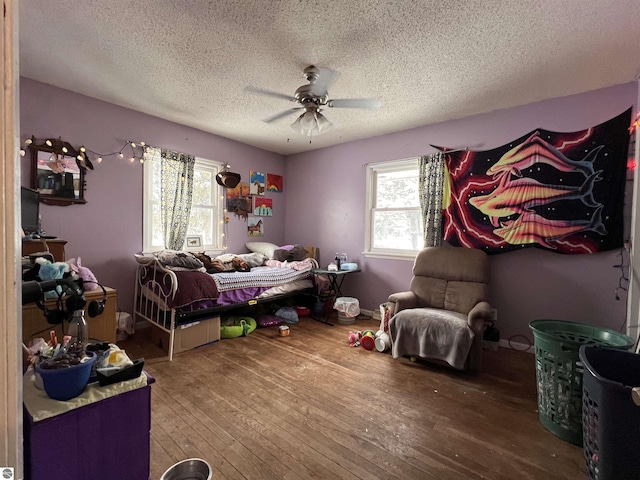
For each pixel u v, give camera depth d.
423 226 3.66
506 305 3.19
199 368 2.58
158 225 3.66
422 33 2.01
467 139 3.42
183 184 3.75
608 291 2.70
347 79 2.62
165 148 3.64
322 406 2.06
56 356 1.13
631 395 1.22
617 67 2.36
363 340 3.09
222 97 3.03
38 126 2.78
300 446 1.67
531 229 2.99
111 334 2.12
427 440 1.74
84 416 1.11
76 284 1.28
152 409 1.99
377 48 2.18
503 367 2.69
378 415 1.97
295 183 5.12
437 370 2.62
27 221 2.15
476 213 3.31
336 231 4.61
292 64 2.41
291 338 3.35
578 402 1.70
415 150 3.80
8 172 0.55
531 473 1.51
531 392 2.28
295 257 4.35
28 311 1.76
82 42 2.17
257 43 2.15
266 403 2.08
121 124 3.29
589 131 2.73
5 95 0.54
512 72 2.47
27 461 1.00
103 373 1.16
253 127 3.89
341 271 3.92
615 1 1.68
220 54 2.29
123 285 3.36
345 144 4.48
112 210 3.26
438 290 3.17
